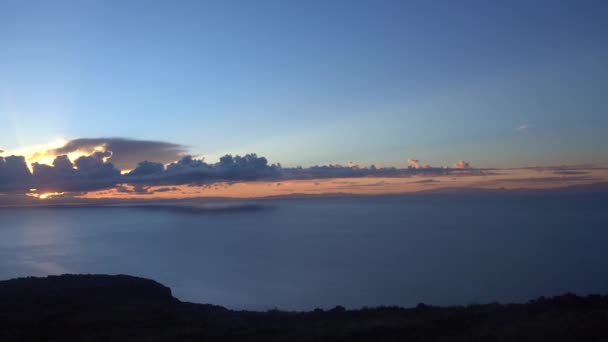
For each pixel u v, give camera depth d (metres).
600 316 17.58
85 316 28.88
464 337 16.56
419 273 160.12
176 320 28.20
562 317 18.22
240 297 129.38
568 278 139.00
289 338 19.42
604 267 157.25
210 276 168.12
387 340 17.53
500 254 198.25
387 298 122.44
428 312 23.17
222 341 20.61
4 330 25.03
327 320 23.84
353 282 149.00
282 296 130.25
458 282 140.00
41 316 28.50
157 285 45.81
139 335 23.58
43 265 198.25
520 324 17.67
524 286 129.38
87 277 45.78
